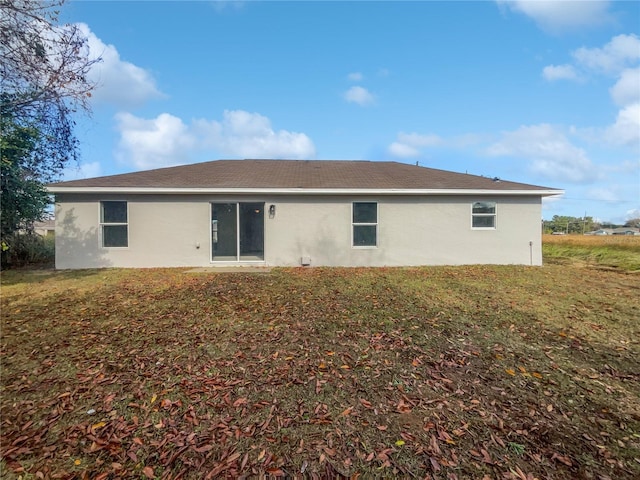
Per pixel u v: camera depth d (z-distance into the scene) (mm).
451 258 11664
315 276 9297
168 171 12664
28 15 6613
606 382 3346
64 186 10375
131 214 10844
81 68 7344
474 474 2139
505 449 2369
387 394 3107
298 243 11344
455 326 4996
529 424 2658
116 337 4586
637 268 11336
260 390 3178
